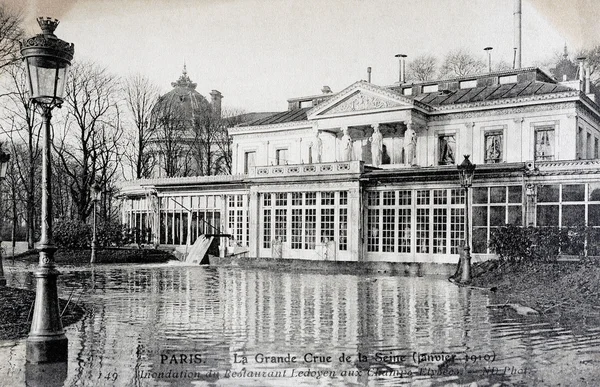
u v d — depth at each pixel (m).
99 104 41.94
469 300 17.44
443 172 30.86
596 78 39.28
